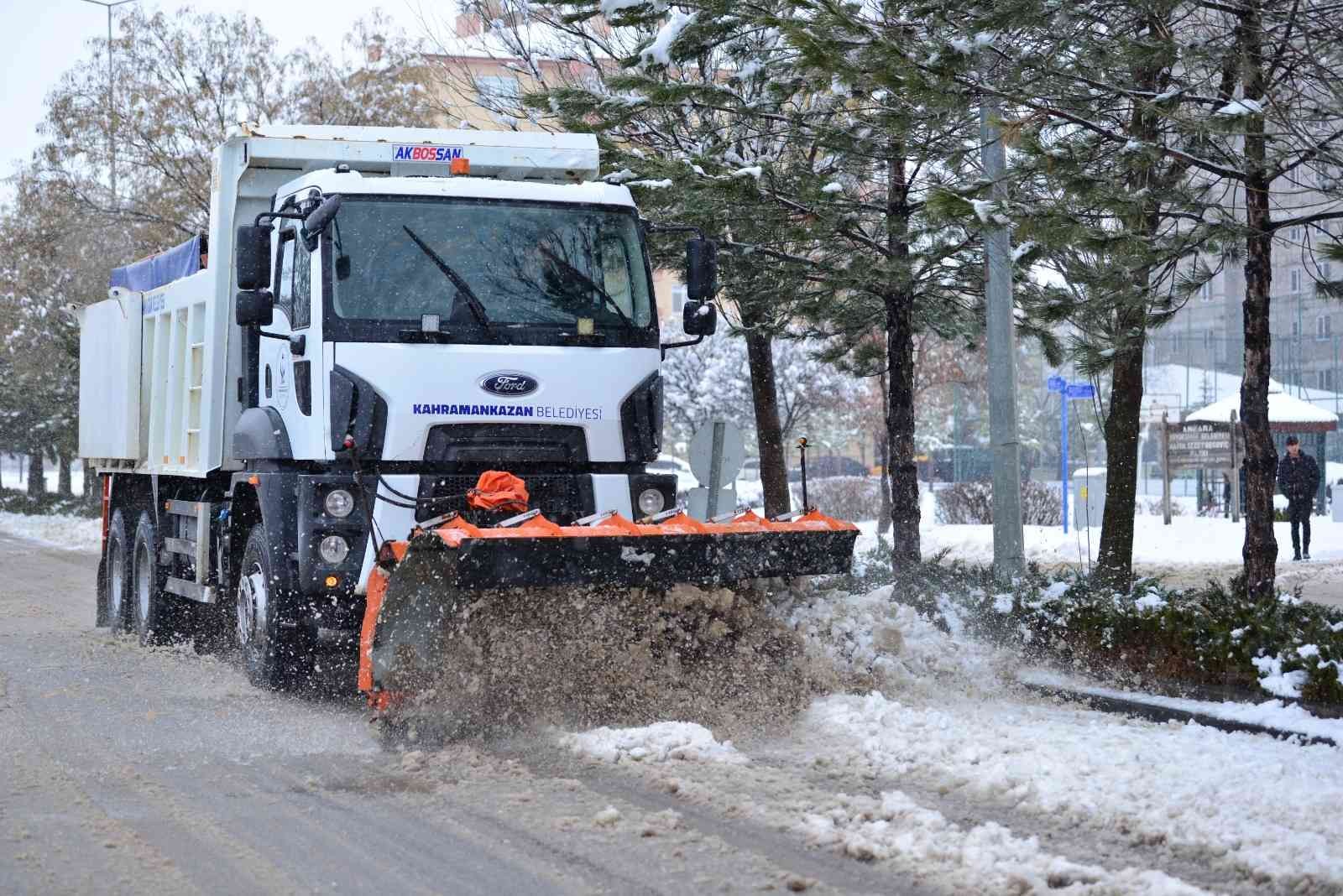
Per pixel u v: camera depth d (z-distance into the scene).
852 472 62.66
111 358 15.88
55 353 38.38
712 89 10.60
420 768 7.87
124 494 15.48
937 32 8.62
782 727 8.64
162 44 31.48
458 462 9.66
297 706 10.09
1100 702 9.79
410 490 9.59
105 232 33.75
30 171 32.62
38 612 17.61
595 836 6.34
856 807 6.70
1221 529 28.27
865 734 8.31
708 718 8.73
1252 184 9.00
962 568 13.53
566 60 15.58
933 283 13.28
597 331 10.04
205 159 31.22
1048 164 8.44
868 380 38.47
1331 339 50.22
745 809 6.73
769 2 9.45
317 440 9.68
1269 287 10.16
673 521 9.00
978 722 8.80
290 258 10.36
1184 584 18.19
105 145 31.84
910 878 5.65
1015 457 12.95
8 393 46.06
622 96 11.10
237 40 31.66
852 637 9.52
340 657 10.84
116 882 5.72
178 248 13.73
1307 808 6.55
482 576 8.24
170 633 13.75
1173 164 9.73
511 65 15.93
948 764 7.66
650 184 11.46
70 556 28.81
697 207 11.22
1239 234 9.28
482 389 9.67
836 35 8.42
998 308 12.77
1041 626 11.04
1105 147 8.90
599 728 8.37
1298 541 23.22
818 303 12.93
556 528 8.49
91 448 16.56
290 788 7.45
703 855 6.01
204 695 10.64
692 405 36.59
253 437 10.55
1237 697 9.37
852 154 11.05
